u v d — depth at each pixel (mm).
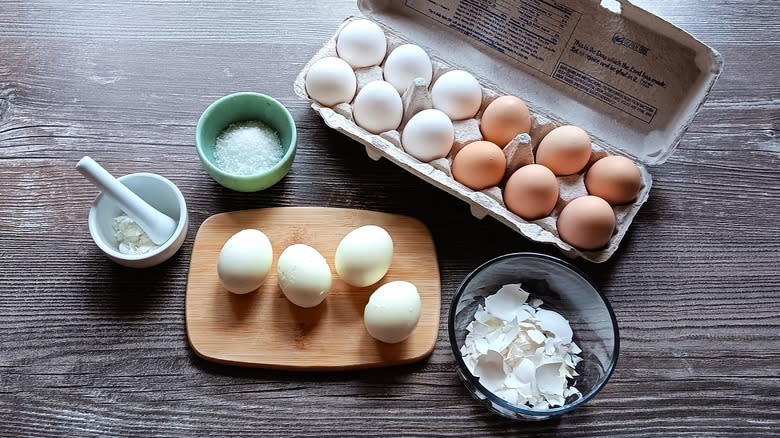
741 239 834
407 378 752
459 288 731
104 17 920
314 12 938
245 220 808
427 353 753
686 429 740
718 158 875
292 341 753
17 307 767
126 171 838
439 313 777
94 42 905
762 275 817
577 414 741
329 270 748
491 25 861
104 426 721
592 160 831
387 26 877
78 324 761
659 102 825
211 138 813
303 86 839
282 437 724
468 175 781
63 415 724
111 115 864
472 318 779
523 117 802
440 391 747
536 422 735
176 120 866
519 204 771
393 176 854
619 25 808
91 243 801
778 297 807
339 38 842
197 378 744
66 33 909
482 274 753
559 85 862
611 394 751
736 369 769
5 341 750
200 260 785
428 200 844
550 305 800
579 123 851
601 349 747
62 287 778
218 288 773
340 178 849
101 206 759
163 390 737
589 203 754
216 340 748
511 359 732
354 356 749
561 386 727
